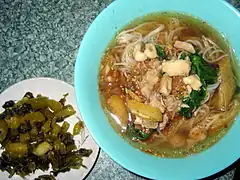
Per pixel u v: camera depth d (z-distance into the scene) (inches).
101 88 10.6
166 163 10.3
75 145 11.5
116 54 10.8
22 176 11.5
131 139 10.5
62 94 11.8
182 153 10.4
